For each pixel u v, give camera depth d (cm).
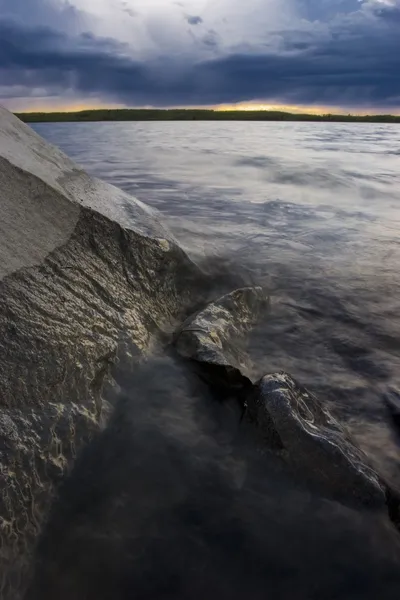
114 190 529
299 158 1734
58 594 202
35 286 298
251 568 218
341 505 245
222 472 262
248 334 413
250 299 437
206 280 480
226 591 209
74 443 257
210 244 606
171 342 361
